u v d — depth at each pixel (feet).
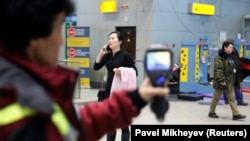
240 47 41.04
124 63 15.07
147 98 3.76
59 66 3.51
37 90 2.84
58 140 2.95
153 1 38.09
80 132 3.54
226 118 25.59
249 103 32.91
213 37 43.93
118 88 14.60
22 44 3.04
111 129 4.26
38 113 2.80
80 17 44.80
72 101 3.45
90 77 43.34
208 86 36.65
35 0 2.99
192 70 37.14
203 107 30.14
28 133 2.75
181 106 30.40
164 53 3.61
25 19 2.95
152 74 3.56
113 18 41.52
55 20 3.18
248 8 47.78
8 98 2.81
